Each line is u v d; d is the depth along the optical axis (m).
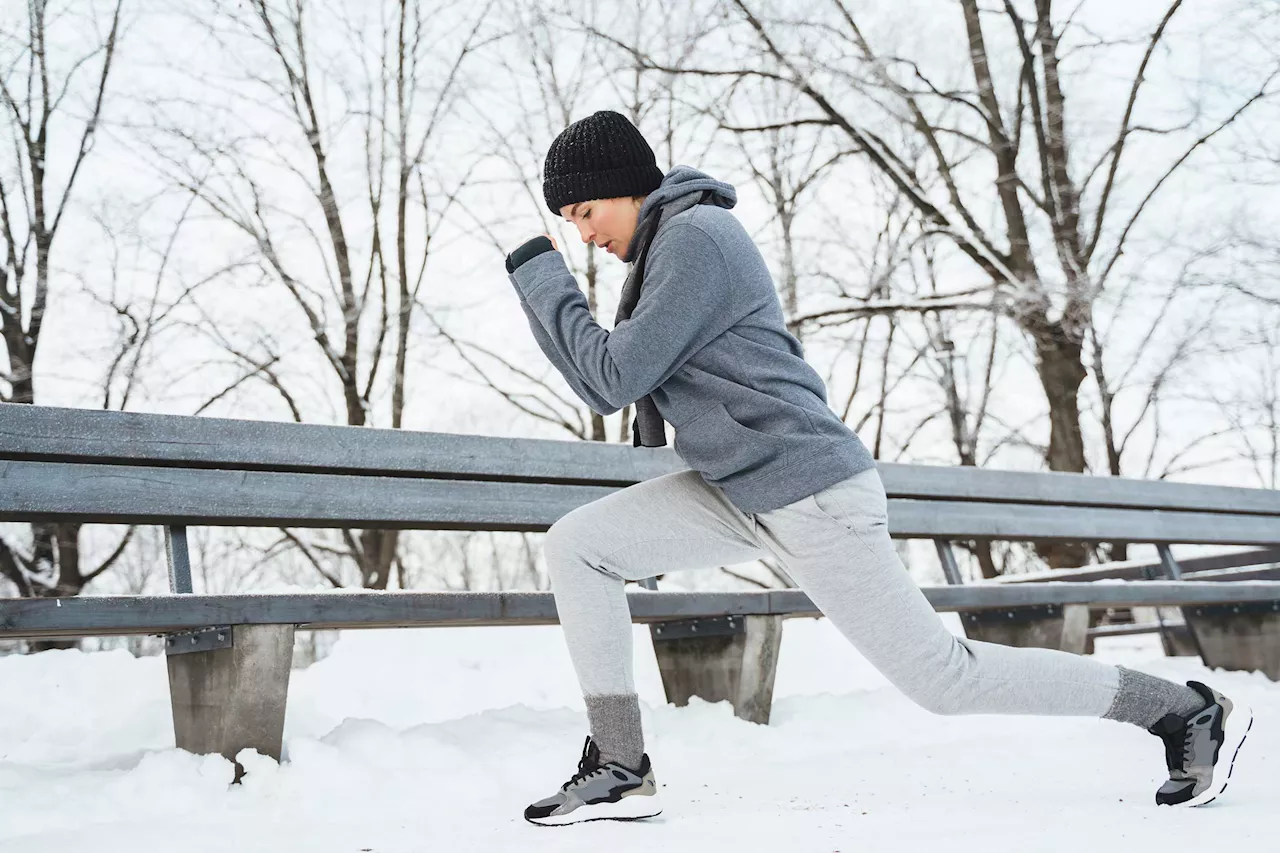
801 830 1.78
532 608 2.81
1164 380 13.95
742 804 2.13
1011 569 16.98
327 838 1.82
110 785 2.15
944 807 2.02
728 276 1.93
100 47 12.39
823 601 1.95
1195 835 1.62
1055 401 12.34
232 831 1.89
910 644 1.92
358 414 13.66
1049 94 13.16
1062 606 3.99
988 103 13.38
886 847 1.59
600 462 3.28
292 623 2.40
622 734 1.99
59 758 2.88
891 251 14.92
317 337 13.43
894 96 13.12
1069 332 12.12
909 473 3.94
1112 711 1.97
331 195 13.62
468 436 3.00
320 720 3.06
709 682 3.42
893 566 1.93
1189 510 4.98
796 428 1.93
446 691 4.14
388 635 4.50
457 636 4.58
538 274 2.03
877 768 2.61
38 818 1.98
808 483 1.90
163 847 1.74
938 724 3.38
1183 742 1.95
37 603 2.09
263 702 2.35
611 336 1.93
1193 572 6.82
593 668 2.02
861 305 13.24
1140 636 8.37
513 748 2.72
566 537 2.07
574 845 1.70
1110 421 14.54
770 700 3.33
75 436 2.35
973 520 4.11
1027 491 4.30
